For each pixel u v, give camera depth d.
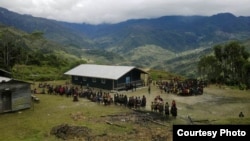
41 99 53.38
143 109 45.44
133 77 68.94
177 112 43.28
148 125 35.66
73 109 44.84
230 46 91.56
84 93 55.41
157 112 43.31
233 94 59.50
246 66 81.69
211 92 62.03
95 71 71.06
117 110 44.41
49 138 30.69
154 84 74.25
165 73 102.38
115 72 66.62
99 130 33.12
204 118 39.22
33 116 40.50
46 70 108.94
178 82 69.31
